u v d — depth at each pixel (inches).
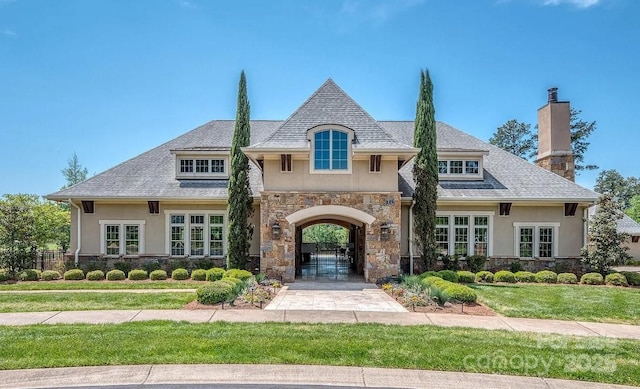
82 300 466.9
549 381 241.6
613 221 713.6
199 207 765.9
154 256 750.5
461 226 770.8
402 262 741.3
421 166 699.4
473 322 377.1
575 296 522.3
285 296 510.0
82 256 753.0
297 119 685.3
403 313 410.9
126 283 620.1
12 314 395.5
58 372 245.6
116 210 761.0
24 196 1004.6
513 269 745.0
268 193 644.7
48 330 327.6
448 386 234.4
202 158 793.6
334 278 689.6
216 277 636.1
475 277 668.7
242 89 708.0
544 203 751.7
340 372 249.6
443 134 881.5
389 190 652.1
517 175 806.5
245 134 700.7
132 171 802.8
